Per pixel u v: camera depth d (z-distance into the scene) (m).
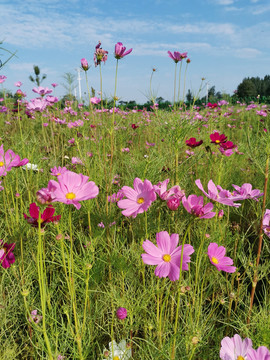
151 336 0.60
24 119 2.29
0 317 0.59
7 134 1.79
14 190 1.00
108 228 0.78
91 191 0.46
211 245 0.52
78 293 0.69
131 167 0.88
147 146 1.52
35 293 0.71
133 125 1.84
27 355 0.60
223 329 0.65
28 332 0.63
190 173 1.03
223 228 0.83
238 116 3.28
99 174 0.88
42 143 1.57
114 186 1.05
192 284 0.71
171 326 0.61
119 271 0.71
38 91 1.72
